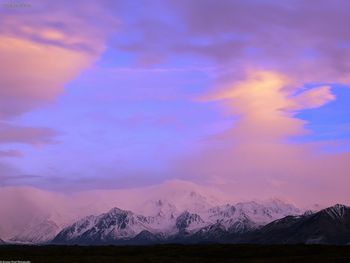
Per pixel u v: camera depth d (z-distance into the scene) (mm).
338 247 184125
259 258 162500
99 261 146375
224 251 184250
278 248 186875
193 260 149250
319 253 173375
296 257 153250
